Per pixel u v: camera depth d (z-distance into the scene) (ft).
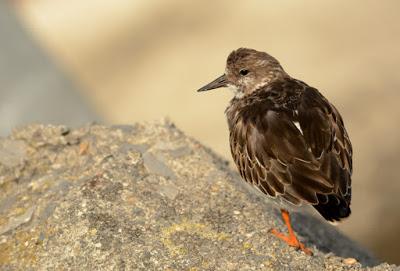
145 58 82.17
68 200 39.70
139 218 38.96
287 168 37.37
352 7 86.07
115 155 42.80
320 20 84.33
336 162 37.42
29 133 45.37
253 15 84.79
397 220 67.82
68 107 65.21
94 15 85.66
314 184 36.70
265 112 39.04
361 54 80.84
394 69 79.05
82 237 37.91
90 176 41.50
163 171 42.24
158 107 77.10
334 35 83.05
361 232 67.26
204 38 82.99
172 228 38.65
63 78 68.64
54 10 85.76
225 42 82.48
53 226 38.78
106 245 37.55
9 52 68.18
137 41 83.51
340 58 80.59
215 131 74.38
